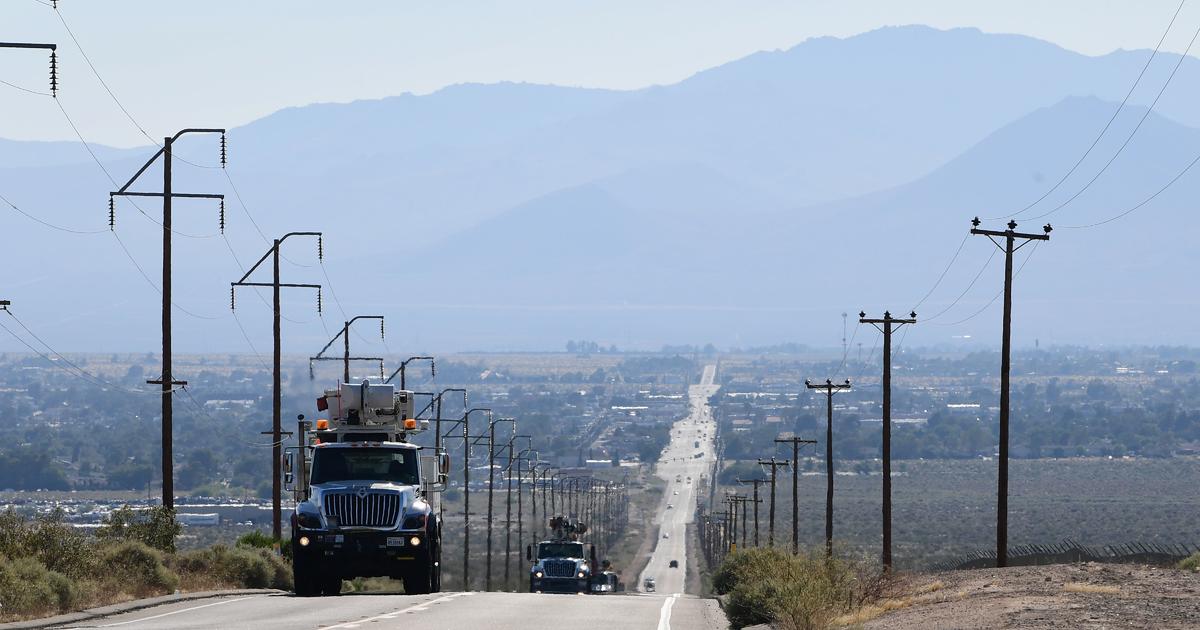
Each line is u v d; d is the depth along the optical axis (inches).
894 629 3833.7
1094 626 3240.7
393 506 5108.3
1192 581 4525.1
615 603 6043.3
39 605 3971.5
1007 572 5693.9
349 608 4416.8
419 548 5118.1
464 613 4288.9
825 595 4397.1
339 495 5088.6
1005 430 7278.5
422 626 3735.2
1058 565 5974.4
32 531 4662.9
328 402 5428.2
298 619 3917.3
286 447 5349.4
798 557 5290.4
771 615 4761.3
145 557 5098.4
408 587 5251.0
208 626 3651.6
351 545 5059.1
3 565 3978.8
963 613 4015.8
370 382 5418.3
